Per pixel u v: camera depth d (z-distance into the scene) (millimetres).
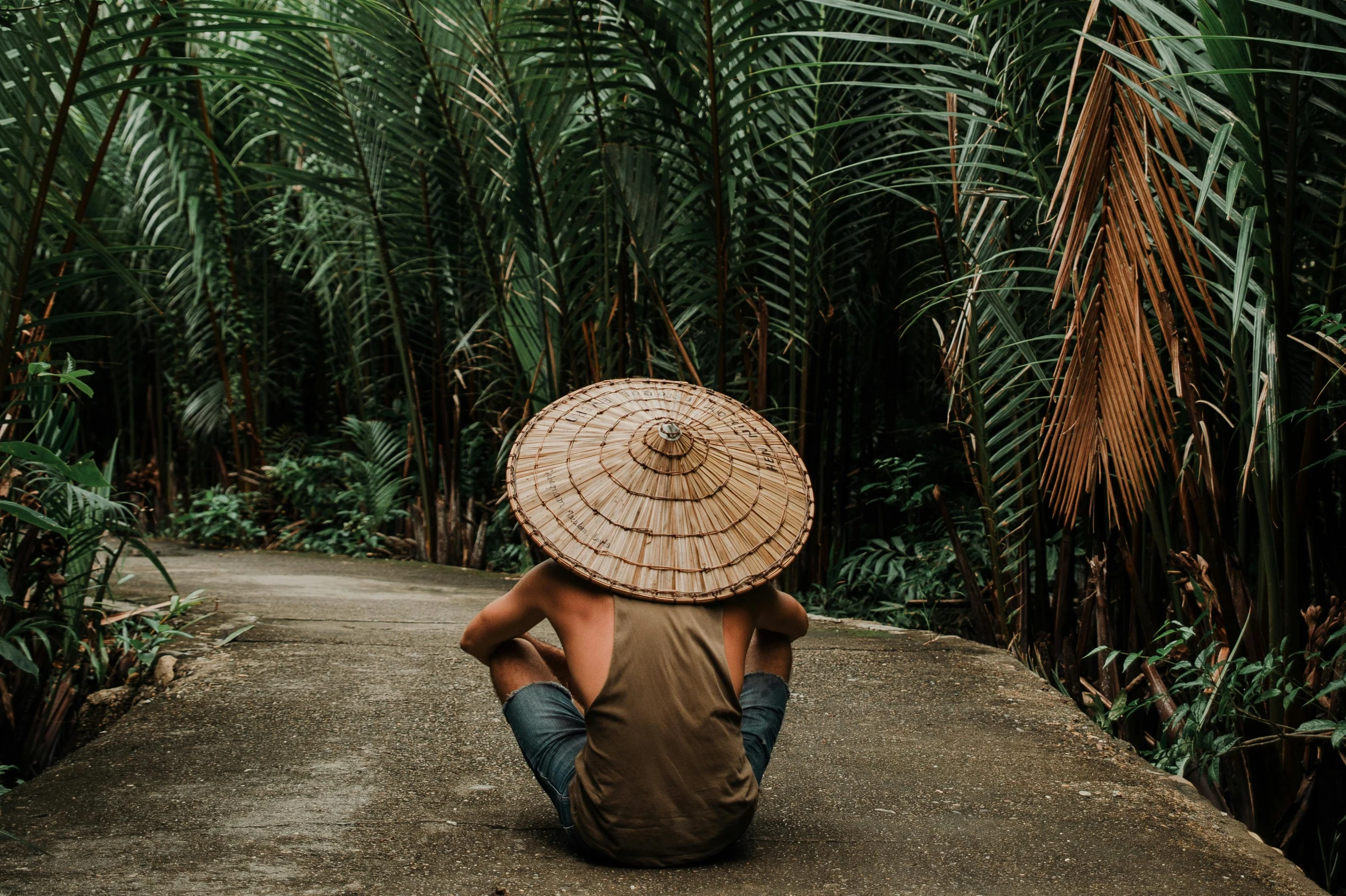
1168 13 2758
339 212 8523
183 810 2770
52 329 9633
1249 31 2928
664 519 2449
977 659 4582
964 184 4598
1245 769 3643
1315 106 3533
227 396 9398
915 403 7160
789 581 6145
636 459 2490
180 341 9586
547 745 2553
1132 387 2982
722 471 2521
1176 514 4312
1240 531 3787
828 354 6023
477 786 3006
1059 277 2910
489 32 5820
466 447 8219
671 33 4902
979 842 2652
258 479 9344
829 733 3590
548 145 5863
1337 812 3496
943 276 5055
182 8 2873
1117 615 4707
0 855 2445
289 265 8883
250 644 4500
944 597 5938
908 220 6348
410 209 7453
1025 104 4438
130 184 8883
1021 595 4949
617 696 2363
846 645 4828
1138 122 2877
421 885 2324
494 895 2270
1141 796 3020
